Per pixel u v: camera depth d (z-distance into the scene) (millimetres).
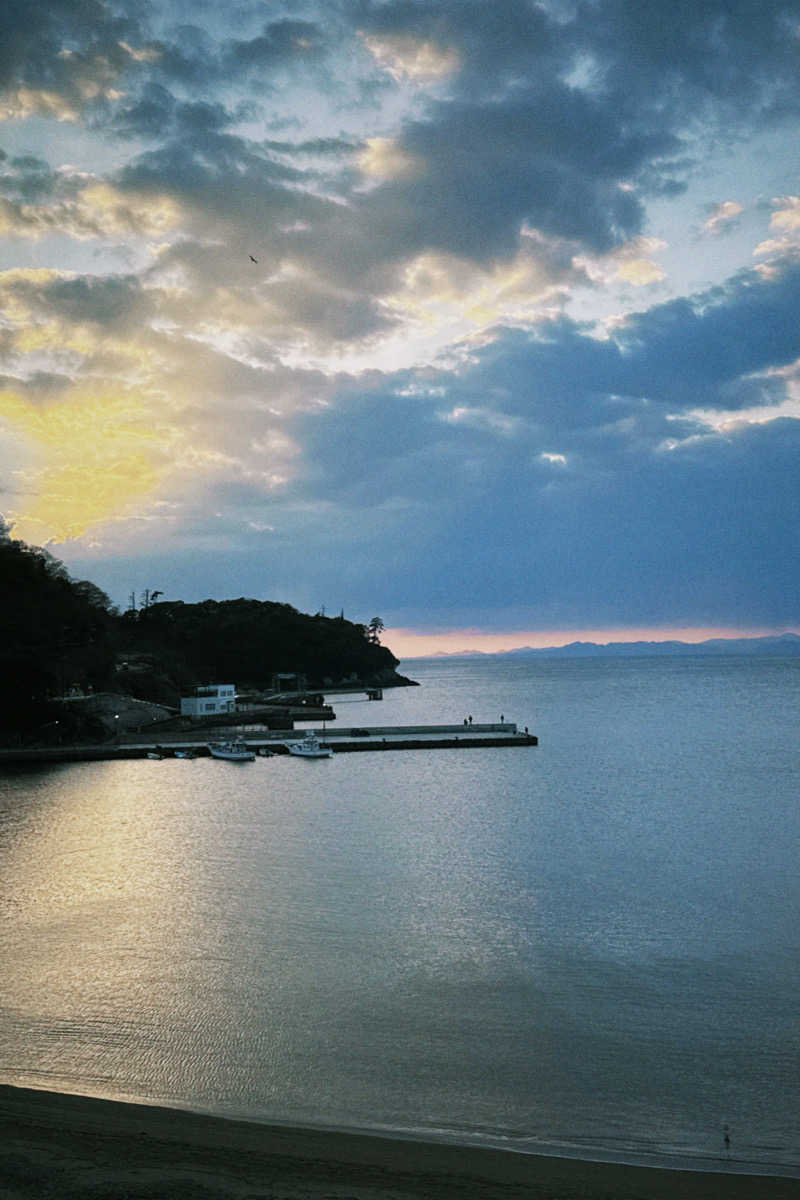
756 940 35188
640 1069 24516
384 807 69500
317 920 38125
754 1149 20297
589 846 53312
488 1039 26359
